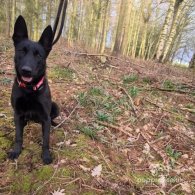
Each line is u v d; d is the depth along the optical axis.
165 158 1.00
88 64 1.98
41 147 0.93
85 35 6.16
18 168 0.85
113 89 1.51
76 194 0.78
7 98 1.21
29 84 0.81
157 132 1.17
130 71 1.92
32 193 0.78
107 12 5.22
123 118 1.22
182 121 1.29
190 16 6.10
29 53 0.80
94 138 1.02
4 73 1.50
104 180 0.84
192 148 1.09
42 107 0.85
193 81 1.92
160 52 3.68
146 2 5.67
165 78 1.81
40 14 5.54
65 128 1.06
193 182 0.92
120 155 0.97
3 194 0.78
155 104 1.38
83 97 1.28
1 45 2.25
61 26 0.88
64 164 0.87
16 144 0.88
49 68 1.71
